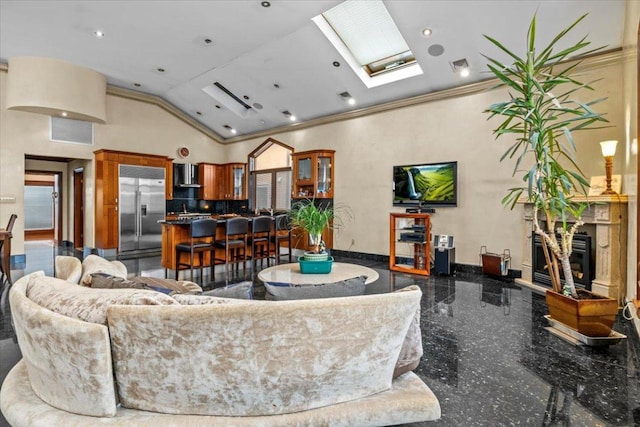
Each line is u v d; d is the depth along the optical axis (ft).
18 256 21.38
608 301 8.94
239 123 28.84
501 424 5.76
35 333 3.89
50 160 27.63
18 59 20.08
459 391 6.81
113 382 3.76
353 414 3.99
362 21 17.06
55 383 3.92
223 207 32.12
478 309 12.12
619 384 7.07
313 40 17.66
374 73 20.35
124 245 24.57
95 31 17.52
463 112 18.31
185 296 4.25
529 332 9.95
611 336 8.96
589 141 14.38
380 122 21.76
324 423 3.90
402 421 4.17
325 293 5.26
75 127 23.63
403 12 14.58
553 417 5.96
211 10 15.64
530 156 16.12
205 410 3.82
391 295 4.11
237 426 3.73
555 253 9.71
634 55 10.53
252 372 3.71
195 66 21.48
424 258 18.58
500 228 17.12
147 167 25.84
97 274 6.05
